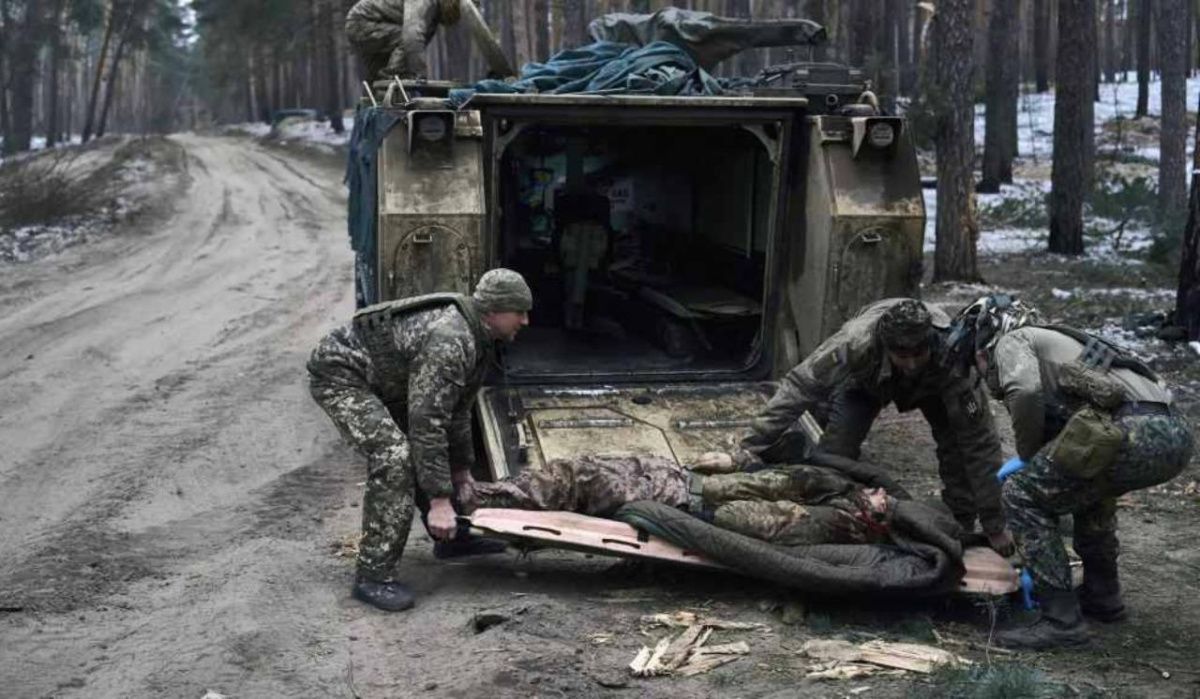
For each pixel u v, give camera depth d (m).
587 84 7.66
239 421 9.03
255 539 6.25
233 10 52.41
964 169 15.33
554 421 6.73
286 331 13.32
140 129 111.62
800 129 7.30
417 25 8.87
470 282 6.64
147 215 26.62
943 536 4.92
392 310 5.14
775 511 5.14
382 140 6.67
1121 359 4.62
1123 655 4.67
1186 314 10.81
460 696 4.17
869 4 23.28
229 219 26.97
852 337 5.29
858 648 4.62
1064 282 15.24
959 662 4.48
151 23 83.50
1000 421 8.85
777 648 4.67
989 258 17.92
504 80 8.61
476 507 5.40
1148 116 40.97
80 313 14.29
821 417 6.63
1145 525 6.51
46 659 4.62
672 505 5.27
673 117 7.10
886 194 7.02
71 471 7.68
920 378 5.17
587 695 4.21
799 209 7.34
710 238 9.22
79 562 5.84
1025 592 4.99
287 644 4.72
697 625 4.87
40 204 24.69
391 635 4.84
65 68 88.19
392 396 5.28
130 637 4.84
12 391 10.09
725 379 7.45
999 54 27.45
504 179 9.42
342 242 22.97
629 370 7.67
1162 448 4.50
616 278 9.52
